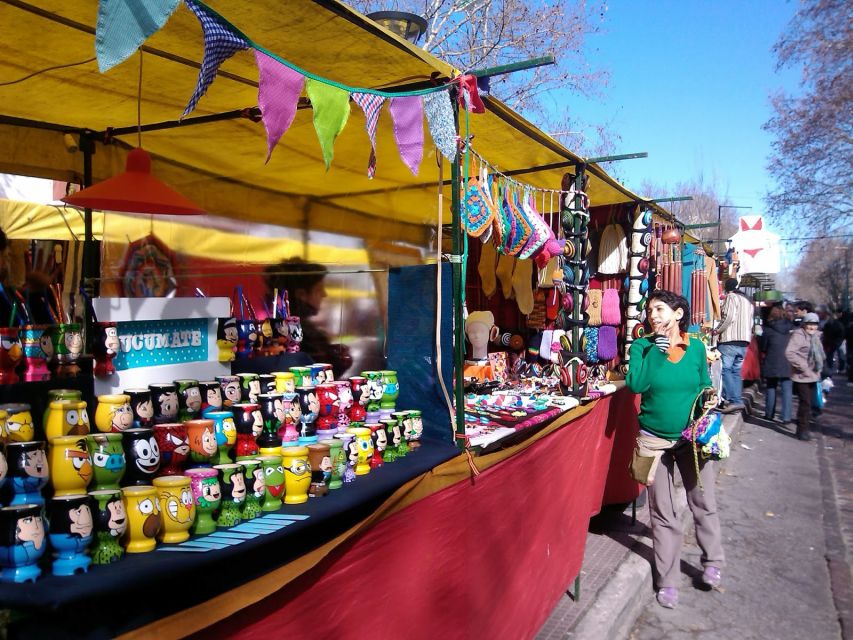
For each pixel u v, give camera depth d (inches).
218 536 60.9
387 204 210.7
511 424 121.6
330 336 136.2
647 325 225.8
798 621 161.8
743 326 402.6
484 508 108.0
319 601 70.4
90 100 123.1
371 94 76.2
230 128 140.3
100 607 47.8
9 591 45.3
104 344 76.9
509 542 117.0
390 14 124.1
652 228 241.4
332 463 77.7
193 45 93.2
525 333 221.9
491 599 109.8
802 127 882.1
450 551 98.1
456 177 105.3
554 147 151.7
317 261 209.8
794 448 353.4
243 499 66.0
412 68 97.6
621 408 202.4
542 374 209.6
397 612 85.9
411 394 111.4
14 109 129.4
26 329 76.4
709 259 365.7
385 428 93.2
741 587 181.2
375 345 126.6
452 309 106.3
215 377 89.0
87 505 51.6
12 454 52.6
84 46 94.5
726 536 220.8
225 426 73.0
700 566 195.0
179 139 149.9
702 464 170.1
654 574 180.5
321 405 91.4
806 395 373.1
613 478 198.7
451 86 97.5
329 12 77.3
